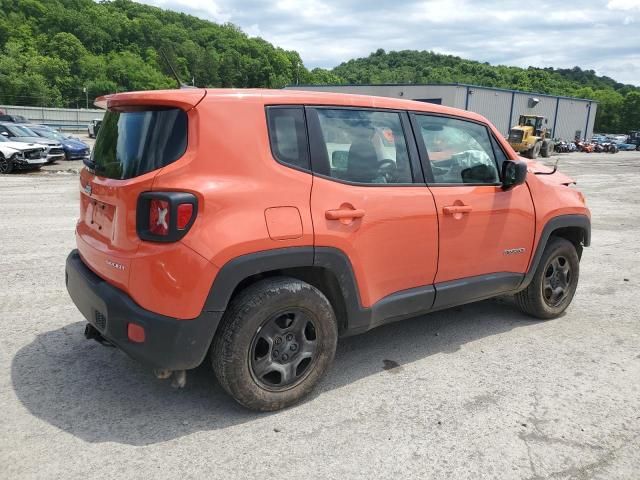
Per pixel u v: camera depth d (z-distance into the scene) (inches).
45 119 2305.6
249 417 120.0
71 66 4109.3
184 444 108.9
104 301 111.5
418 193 140.3
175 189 104.9
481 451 109.6
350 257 126.0
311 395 131.0
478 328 180.2
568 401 131.2
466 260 153.6
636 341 171.5
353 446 110.0
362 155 132.3
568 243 187.2
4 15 4478.3
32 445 106.7
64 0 4958.2
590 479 102.0
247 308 112.3
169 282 104.9
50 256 251.6
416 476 101.1
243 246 108.7
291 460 104.8
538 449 110.9
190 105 108.3
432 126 150.4
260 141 114.8
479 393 134.2
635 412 126.8
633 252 308.7
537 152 1428.4
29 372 137.7
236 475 99.8
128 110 120.6
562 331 179.3
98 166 125.7
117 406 122.7
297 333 122.0
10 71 3740.2
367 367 148.0
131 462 102.6
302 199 118.3
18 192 478.3
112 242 115.2
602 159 1562.5
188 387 132.4
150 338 106.3
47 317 175.6
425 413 123.9
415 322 185.2
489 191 157.9
